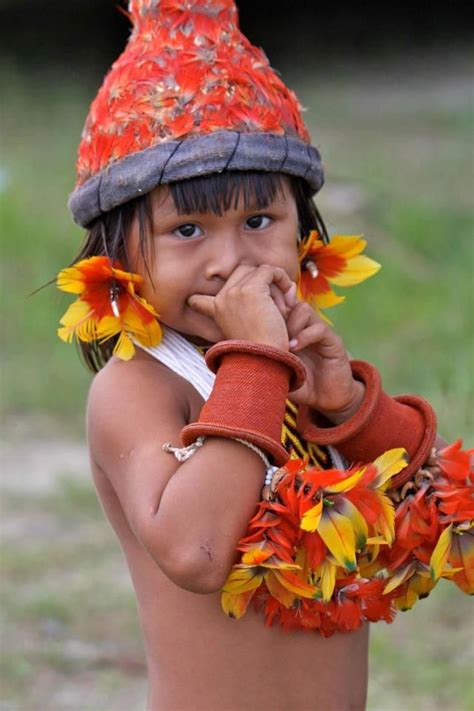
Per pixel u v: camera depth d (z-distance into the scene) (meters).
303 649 3.79
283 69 30.22
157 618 3.84
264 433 3.38
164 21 3.76
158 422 3.63
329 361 3.76
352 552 3.38
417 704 6.63
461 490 3.67
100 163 3.73
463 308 13.17
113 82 3.78
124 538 3.94
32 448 10.67
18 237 15.23
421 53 30.84
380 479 3.50
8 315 13.59
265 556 3.33
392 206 17.16
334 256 4.12
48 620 7.68
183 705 3.79
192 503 3.34
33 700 6.84
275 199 3.70
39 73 28.17
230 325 3.58
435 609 7.60
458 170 19.80
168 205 3.62
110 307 3.72
